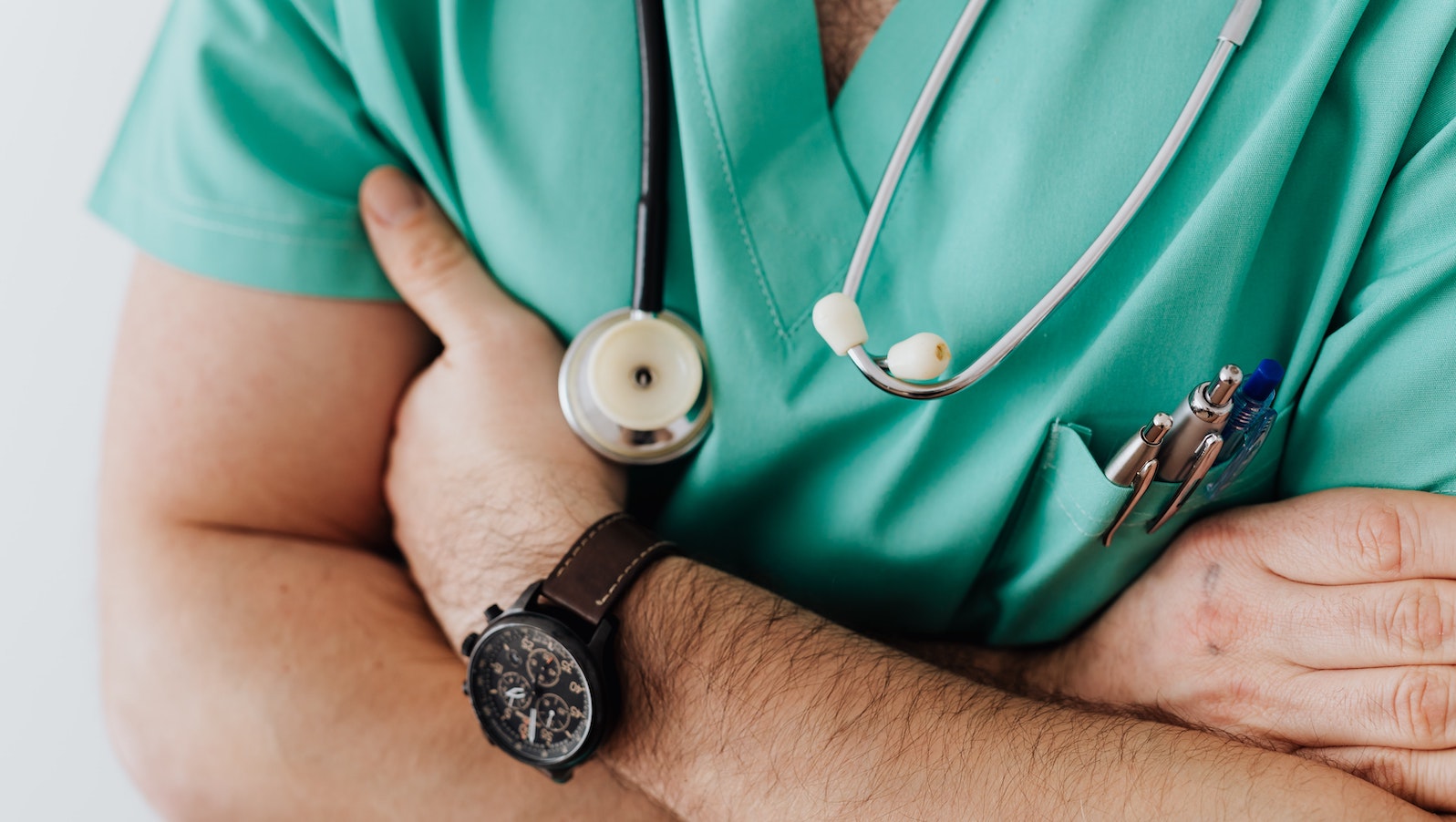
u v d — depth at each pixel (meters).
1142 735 0.66
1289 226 0.72
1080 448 0.74
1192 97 0.71
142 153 0.94
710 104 0.80
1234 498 0.79
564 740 0.76
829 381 0.81
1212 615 0.77
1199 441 0.68
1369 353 0.70
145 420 0.92
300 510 0.94
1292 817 0.61
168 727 0.88
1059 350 0.77
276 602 0.89
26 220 1.58
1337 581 0.71
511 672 0.76
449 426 0.88
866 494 0.85
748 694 0.71
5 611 1.58
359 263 0.91
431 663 0.89
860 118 0.82
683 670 0.73
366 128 0.91
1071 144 0.74
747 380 0.83
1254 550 0.76
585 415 0.85
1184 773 0.63
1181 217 0.74
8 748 1.58
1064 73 0.74
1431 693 0.66
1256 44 0.72
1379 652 0.69
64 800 1.60
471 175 0.88
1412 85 0.66
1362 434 0.72
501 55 0.85
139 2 1.57
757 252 0.81
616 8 0.83
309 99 0.89
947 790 0.65
